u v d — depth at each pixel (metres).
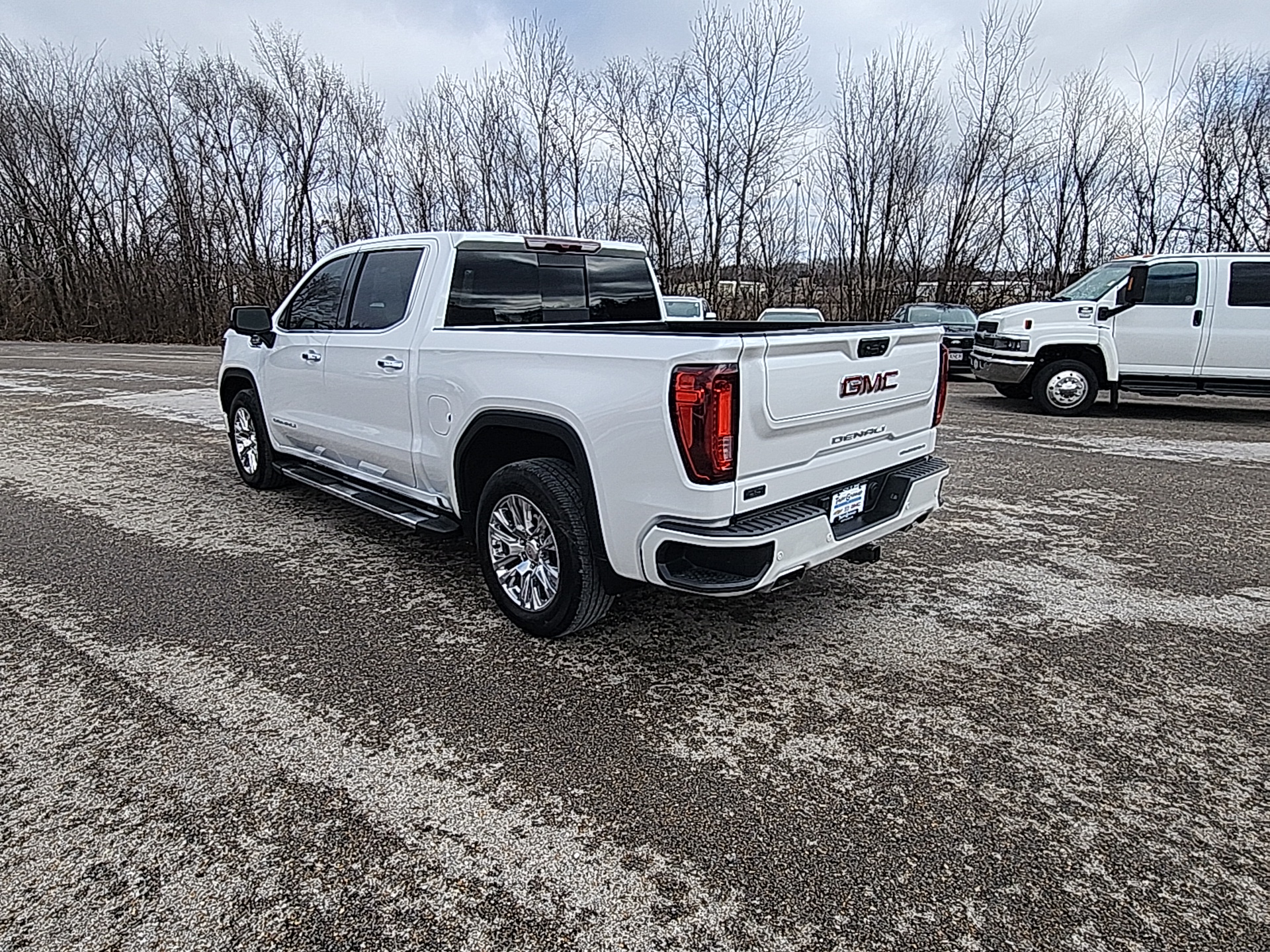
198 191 26.12
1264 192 19.28
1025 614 3.77
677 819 2.30
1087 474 6.81
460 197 25.98
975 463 7.23
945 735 2.74
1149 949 1.85
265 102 25.75
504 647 3.39
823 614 3.76
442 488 3.92
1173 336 9.39
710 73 22.77
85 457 7.23
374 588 4.04
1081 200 21.33
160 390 12.19
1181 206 20.41
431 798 2.39
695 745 2.67
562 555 3.22
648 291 4.95
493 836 2.22
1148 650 3.40
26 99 25.50
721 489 2.72
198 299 26.45
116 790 2.41
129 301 26.30
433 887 2.04
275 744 2.66
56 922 1.91
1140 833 2.24
